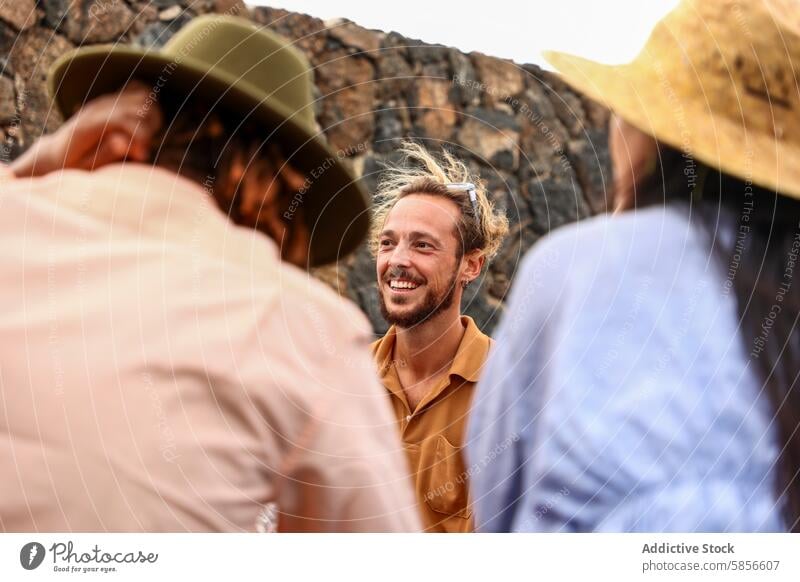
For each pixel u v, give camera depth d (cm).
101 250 85
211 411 83
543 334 143
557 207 304
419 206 173
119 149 94
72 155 97
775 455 141
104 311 82
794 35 145
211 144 95
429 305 166
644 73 149
